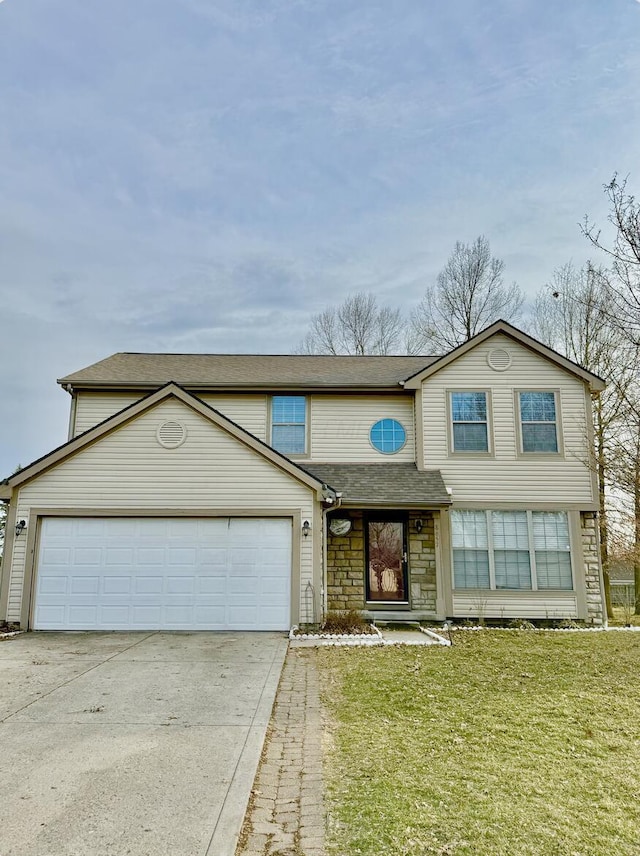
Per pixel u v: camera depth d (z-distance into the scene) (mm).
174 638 10438
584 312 20312
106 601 11352
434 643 10242
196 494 11695
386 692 6914
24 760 4777
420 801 4000
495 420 13992
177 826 3691
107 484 11703
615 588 23500
